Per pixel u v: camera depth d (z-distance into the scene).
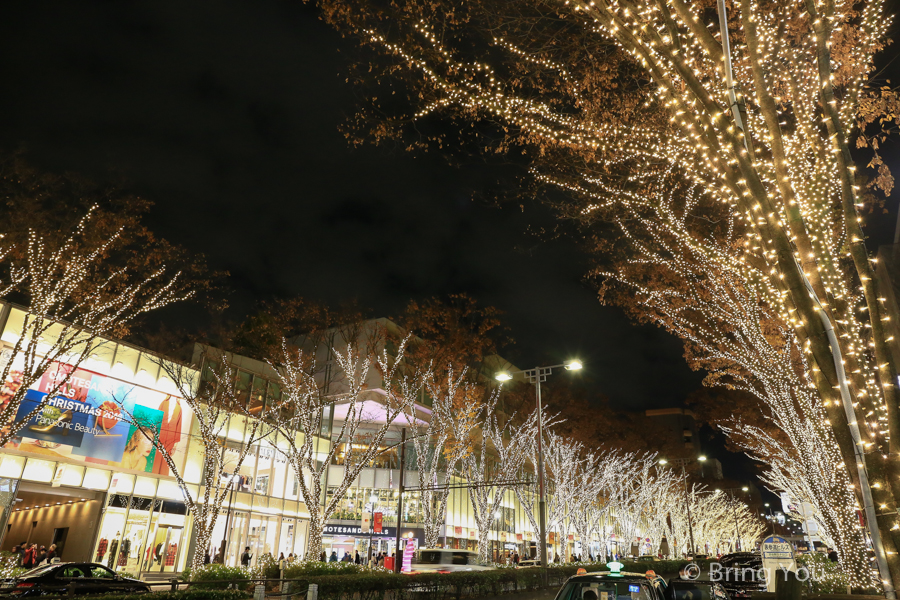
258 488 33.28
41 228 21.94
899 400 6.14
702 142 7.05
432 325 37.06
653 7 6.92
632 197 10.99
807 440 14.02
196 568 16.61
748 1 6.69
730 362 18.25
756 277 8.32
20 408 23.02
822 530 21.41
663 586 9.80
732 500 63.19
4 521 22.12
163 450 19.20
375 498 42.03
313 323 36.09
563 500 32.38
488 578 19.33
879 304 6.43
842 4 7.90
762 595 11.03
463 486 25.39
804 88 8.70
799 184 8.01
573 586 9.03
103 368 26.23
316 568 17.14
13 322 23.17
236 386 32.03
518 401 50.66
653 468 52.47
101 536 25.20
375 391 38.78
